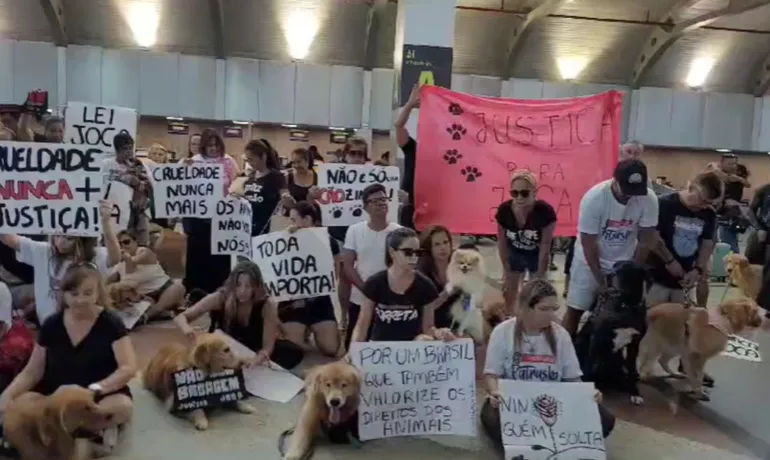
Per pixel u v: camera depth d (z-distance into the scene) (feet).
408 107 20.61
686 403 15.58
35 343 11.89
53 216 13.83
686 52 61.72
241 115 57.82
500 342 12.62
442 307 15.58
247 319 15.42
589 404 12.10
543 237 17.15
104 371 11.79
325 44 57.72
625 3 56.54
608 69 62.85
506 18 58.29
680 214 16.11
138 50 55.72
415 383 12.55
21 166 13.61
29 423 10.34
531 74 62.13
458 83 61.16
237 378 13.79
